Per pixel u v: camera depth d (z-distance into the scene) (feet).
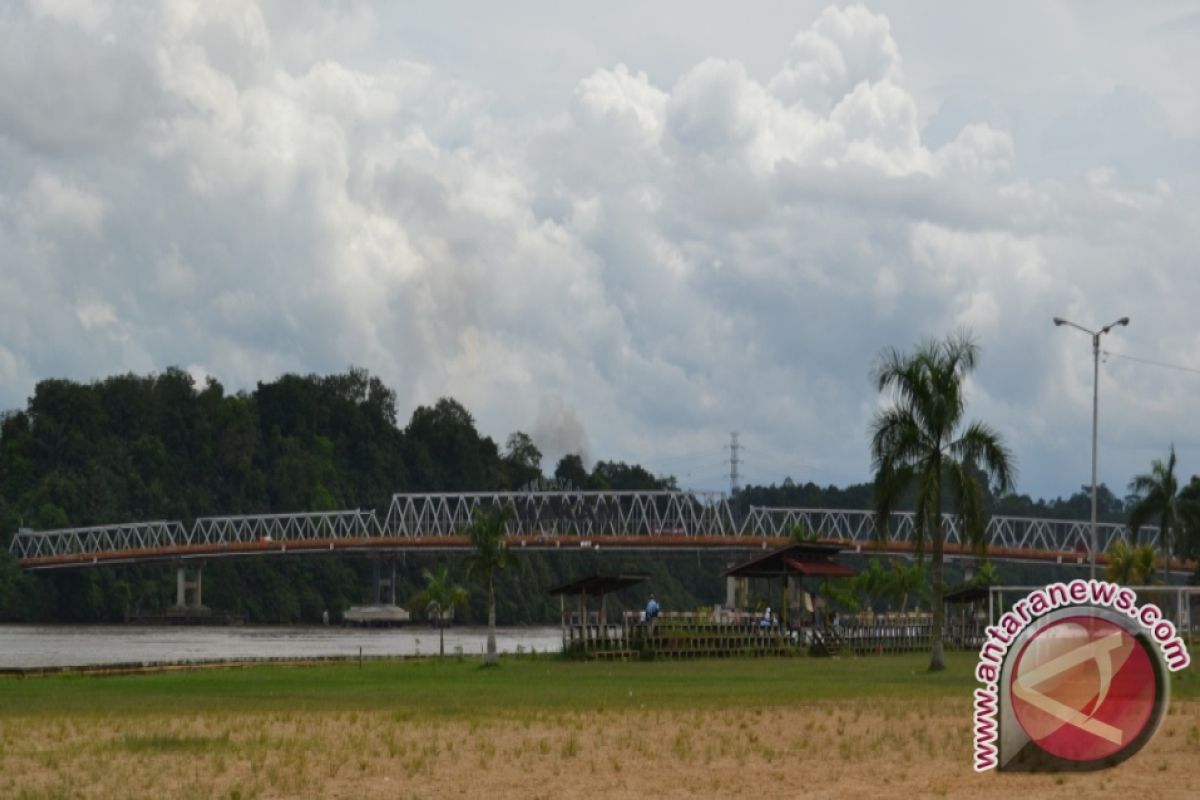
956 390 299.79
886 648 419.33
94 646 633.61
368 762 136.98
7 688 263.70
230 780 126.62
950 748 145.59
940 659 302.04
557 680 273.95
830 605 588.50
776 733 162.20
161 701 221.25
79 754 144.25
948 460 303.48
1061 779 122.62
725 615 419.95
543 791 120.98
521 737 158.10
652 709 193.57
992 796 115.14
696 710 191.21
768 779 126.41
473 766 134.82
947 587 468.34
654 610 370.12
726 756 141.38
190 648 605.31
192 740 154.71
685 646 366.84
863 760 138.00
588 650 365.20
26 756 142.61
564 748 144.15
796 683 256.32
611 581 368.89
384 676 301.43
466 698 220.84
